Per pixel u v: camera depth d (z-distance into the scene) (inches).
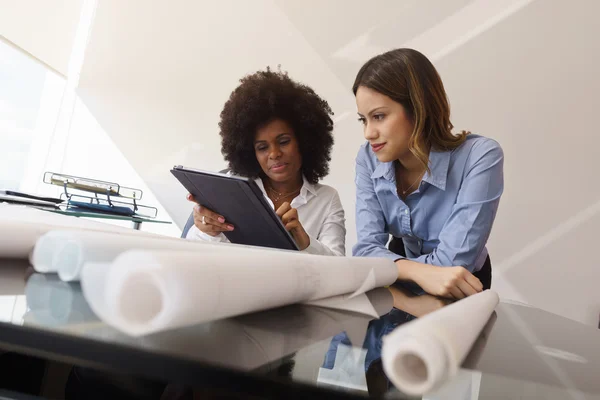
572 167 114.9
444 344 5.2
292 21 128.0
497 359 10.2
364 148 53.4
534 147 116.3
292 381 5.6
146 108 132.7
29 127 131.0
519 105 117.2
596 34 114.6
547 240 114.7
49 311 6.6
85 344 5.5
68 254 9.0
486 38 118.6
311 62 127.3
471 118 119.2
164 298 5.9
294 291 10.5
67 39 130.8
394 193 49.1
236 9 130.1
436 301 20.5
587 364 11.5
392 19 123.5
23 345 5.6
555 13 116.0
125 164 132.4
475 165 44.9
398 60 45.1
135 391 12.1
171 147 131.6
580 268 113.4
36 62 124.2
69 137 133.8
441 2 121.1
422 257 44.3
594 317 112.1
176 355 5.6
